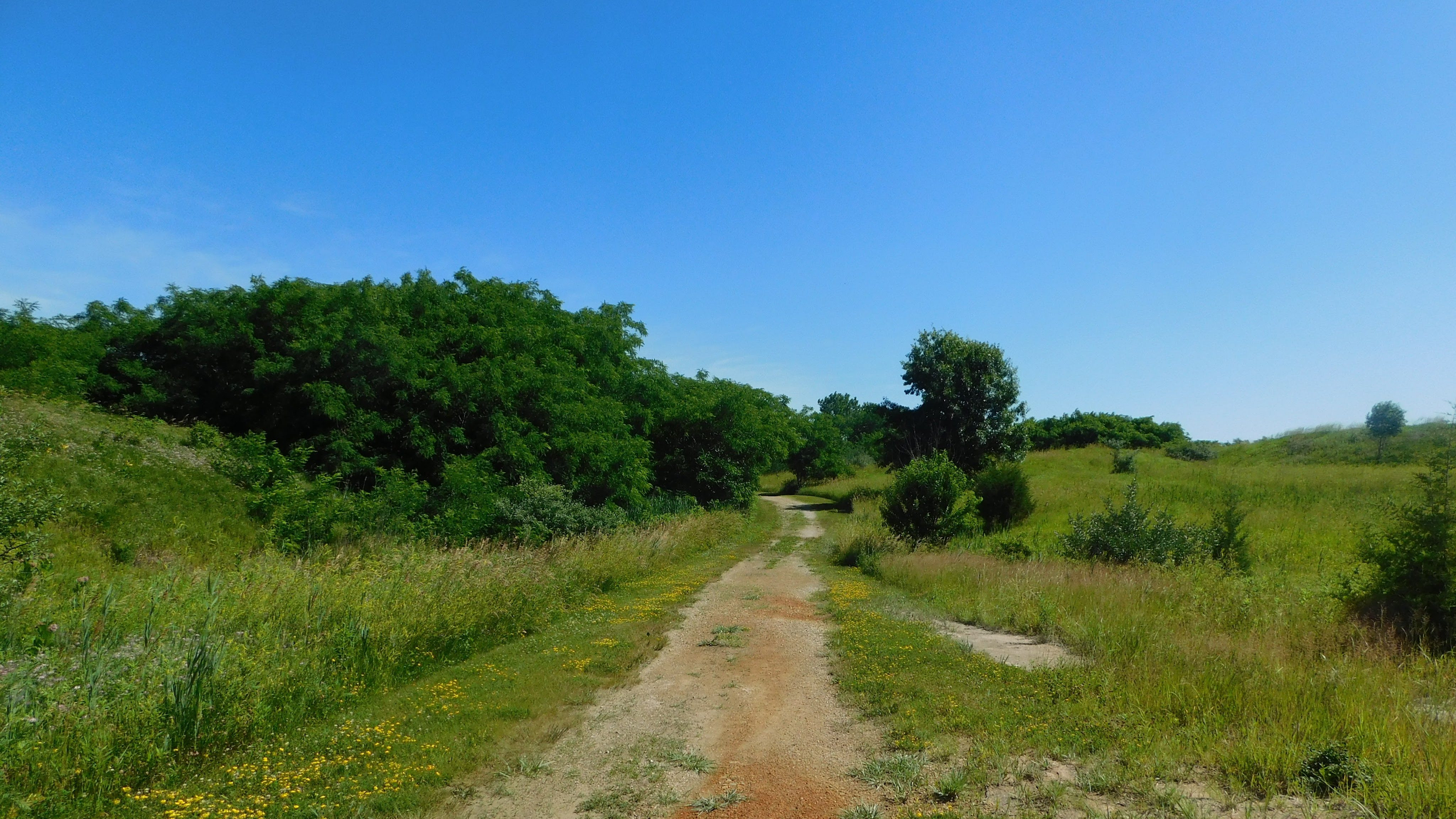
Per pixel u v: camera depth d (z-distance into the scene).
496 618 10.99
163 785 5.46
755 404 46.09
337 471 22.38
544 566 14.05
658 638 10.89
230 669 6.90
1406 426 35.78
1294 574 14.47
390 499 20.14
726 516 31.75
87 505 14.47
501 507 19.22
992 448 42.81
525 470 24.73
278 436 25.12
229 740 6.27
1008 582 13.90
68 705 5.79
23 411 17.36
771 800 5.30
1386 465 31.42
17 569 9.20
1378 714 5.83
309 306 25.92
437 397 24.34
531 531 18.33
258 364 24.33
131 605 8.80
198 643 7.18
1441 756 4.87
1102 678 7.43
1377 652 8.07
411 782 5.57
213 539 16.23
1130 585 12.62
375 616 9.35
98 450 17.09
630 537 19.30
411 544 17.03
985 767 5.49
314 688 7.33
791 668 9.35
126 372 25.23
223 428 25.27
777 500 56.97
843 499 50.25
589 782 5.73
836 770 5.84
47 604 8.34
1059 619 10.88
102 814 4.94
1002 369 43.47
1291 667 7.29
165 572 12.21
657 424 37.38
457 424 25.52
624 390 36.34
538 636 11.06
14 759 5.02
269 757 6.04
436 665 9.27
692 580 17.34
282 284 26.33
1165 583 12.78
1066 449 58.44
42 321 26.62
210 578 9.41
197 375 25.80
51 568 10.11
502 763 6.04
